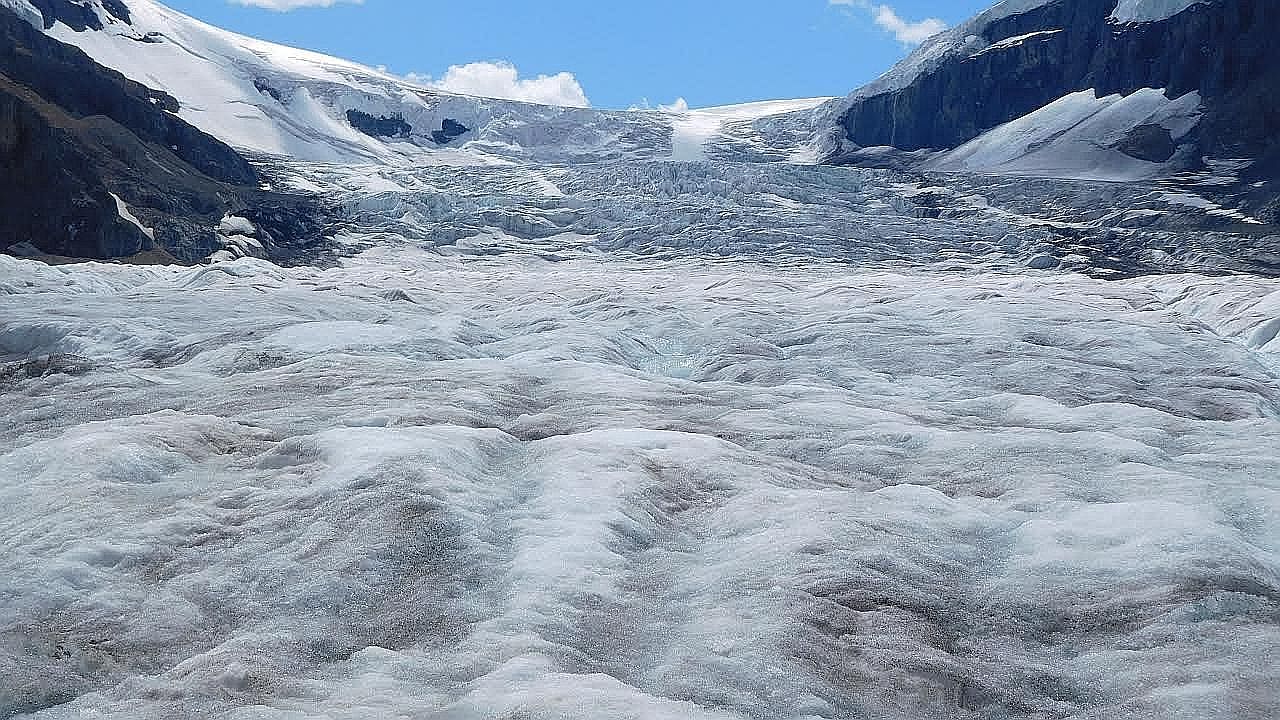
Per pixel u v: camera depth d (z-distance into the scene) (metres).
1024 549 9.38
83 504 9.92
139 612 8.02
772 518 9.94
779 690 6.81
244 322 27.56
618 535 9.39
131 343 24.30
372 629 7.79
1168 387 22.70
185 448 11.80
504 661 7.11
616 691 6.41
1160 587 8.24
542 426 14.70
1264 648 7.23
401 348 23.09
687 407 16.48
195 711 6.34
